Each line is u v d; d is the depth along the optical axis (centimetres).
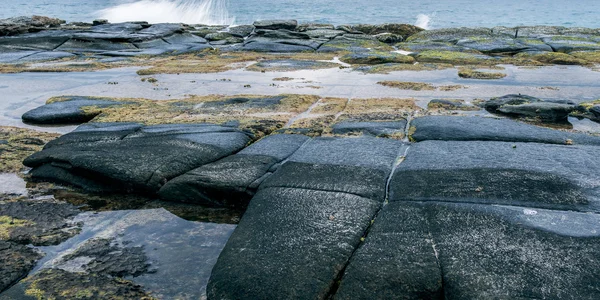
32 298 252
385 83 856
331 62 1159
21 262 291
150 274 283
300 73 991
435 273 248
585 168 363
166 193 382
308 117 598
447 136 472
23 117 620
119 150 438
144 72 1011
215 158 430
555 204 308
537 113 600
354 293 240
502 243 266
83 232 334
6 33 1742
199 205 377
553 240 266
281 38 1683
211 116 601
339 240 282
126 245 316
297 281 249
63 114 617
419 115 604
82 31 1686
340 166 392
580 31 1858
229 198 371
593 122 586
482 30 1842
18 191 401
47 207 371
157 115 610
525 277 238
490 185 337
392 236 282
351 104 684
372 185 352
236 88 826
